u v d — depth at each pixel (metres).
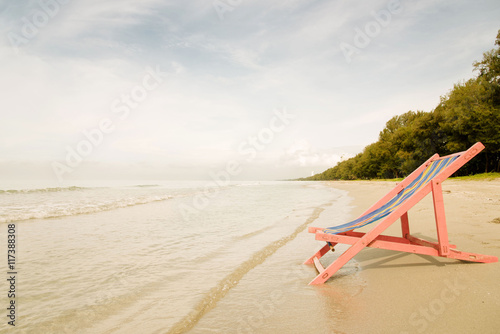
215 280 4.38
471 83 33.22
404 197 4.59
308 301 3.50
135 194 26.86
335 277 4.29
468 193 14.55
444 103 40.34
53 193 26.70
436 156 5.15
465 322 2.67
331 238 4.24
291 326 2.90
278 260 5.39
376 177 76.62
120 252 6.00
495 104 30.27
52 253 5.91
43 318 3.19
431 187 4.01
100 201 18.48
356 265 4.75
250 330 2.87
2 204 15.85
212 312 3.33
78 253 5.91
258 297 3.72
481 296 3.11
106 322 3.10
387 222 3.99
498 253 4.39
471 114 30.88
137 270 4.86
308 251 6.02
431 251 4.04
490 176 27.17
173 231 8.34
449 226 6.59
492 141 29.12
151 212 13.11
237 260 5.39
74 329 2.95
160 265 5.12
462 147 33.34
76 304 3.56
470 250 4.61
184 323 3.06
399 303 3.22
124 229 8.70
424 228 7.11
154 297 3.77
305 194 28.20
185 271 4.80
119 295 3.84
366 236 3.96
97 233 8.05
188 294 3.86
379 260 4.84
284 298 3.63
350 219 9.91
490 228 6.16
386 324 2.79
